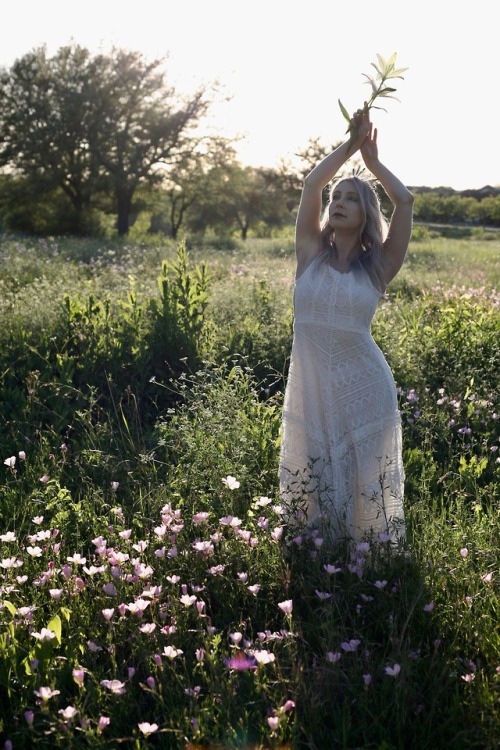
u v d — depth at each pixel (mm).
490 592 3066
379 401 3555
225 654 2725
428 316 8695
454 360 6691
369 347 3529
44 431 5109
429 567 3191
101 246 20812
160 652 2639
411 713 2486
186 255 7285
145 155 43594
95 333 6531
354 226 3504
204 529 3430
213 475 4043
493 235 51688
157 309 6848
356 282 3459
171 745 2359
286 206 66562
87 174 45750
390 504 3617
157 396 6059
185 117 43031
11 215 45938
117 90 42344
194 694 2402
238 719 2385
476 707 2449
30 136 42406
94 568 3025
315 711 2379
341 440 3555
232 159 46281
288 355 6852
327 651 2627
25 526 3910
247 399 5402
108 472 4543
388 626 2873
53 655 2727
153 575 3225
